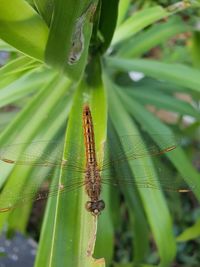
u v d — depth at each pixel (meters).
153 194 0.14
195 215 0.30
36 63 0.13
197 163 0.32
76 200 0.12
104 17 0.14
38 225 0.30
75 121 0.13
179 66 0.15
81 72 0.12
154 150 0.15
